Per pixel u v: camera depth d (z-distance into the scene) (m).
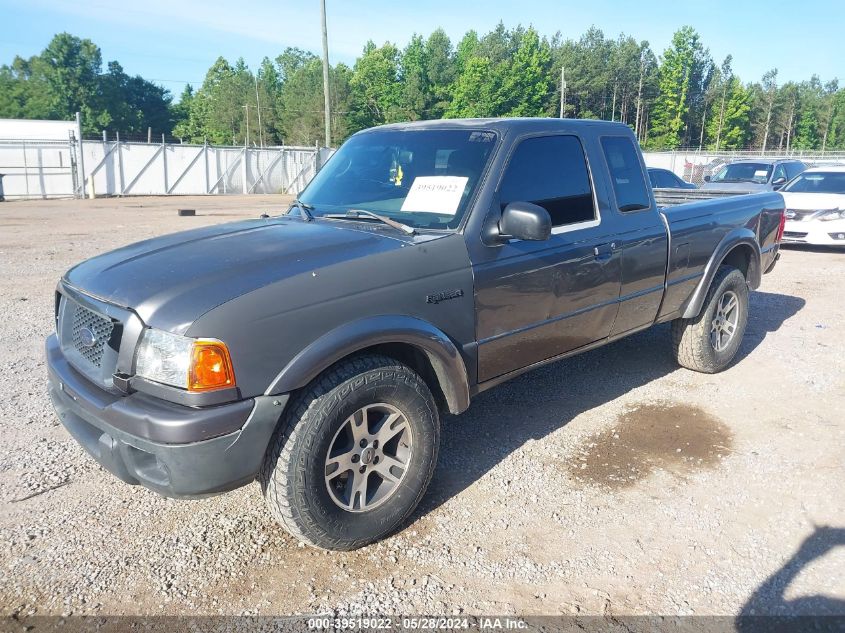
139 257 3.12
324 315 2.75
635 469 3.77
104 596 2.69
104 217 18.08
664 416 4.52
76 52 88.19
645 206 4.46
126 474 2.73
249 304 2.59
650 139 95.81
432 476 3.51
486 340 3.46
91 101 89.00
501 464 3.83
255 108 95.38
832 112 111.06
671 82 92.12
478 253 3.35
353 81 86.94
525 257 3.56
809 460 3.87
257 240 3.23
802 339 6.33
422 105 84.94
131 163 29.19
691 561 2.94
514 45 97.44
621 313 4.33
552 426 4.36
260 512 3.34
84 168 27.86
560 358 4.05
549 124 3.88
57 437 4.08
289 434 2.69
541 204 3.71
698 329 5.09
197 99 107.00
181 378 2.49
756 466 3.80
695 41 90.88
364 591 2.74
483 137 3.66
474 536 3.13
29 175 26.45
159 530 3.16
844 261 11.05
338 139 78.75
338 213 3.73
